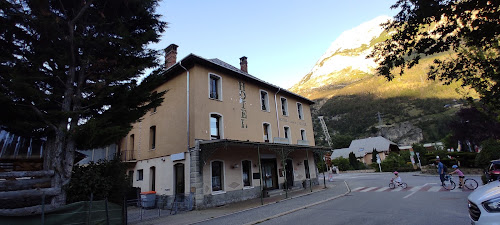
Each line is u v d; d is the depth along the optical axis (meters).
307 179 23.23
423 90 124.31
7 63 7.82
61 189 8.18
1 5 7.30
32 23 7.95
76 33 9.45
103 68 10.08
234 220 9.87
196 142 13.83
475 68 7.11
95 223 8.07
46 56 8.78
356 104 133.88
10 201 8.55
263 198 16.06
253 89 19.55
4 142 11.70
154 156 16.83
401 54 5.91
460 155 26.73
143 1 10.13
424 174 27.58
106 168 10.64
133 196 16.86
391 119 110.00
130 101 9.62
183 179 14.46
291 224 8.41
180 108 15.52
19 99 8.09
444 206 9.50
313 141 26.06
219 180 14.95
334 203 12.31
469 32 5.32
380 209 9.77
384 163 41.56
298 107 25.78
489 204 4.39
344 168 49.62
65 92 9.16
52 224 7.24
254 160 17.52
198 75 15.32
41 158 11.68
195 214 11.79
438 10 4.96
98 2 10.21
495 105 8.42
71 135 8.23
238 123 17.23
